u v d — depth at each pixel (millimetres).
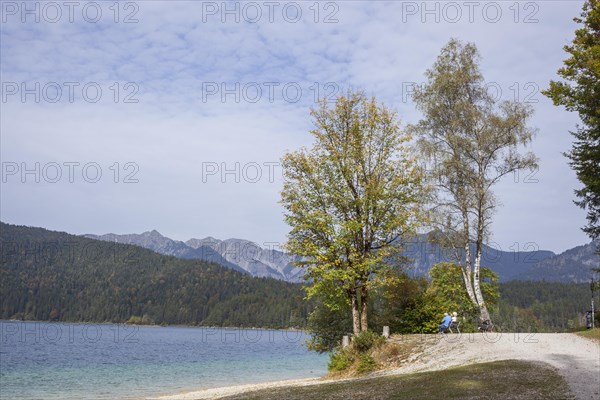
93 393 34906
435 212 39688
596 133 33625
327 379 29875
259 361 69062
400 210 34812
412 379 20250
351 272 32406
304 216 34625
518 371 19516
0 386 38188
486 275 44031
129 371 51406
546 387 16641
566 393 15664
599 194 35312
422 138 41031
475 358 24688
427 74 42656
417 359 27438
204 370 54000
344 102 35750
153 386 39469
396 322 39656
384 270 33625
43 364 57906
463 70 41469
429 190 39062
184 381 43312
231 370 54344
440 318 37875
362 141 35469
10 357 66875
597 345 25422
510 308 125625
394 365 27797
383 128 35906
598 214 37812
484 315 38469
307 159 35531
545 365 20453
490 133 38875
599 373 18391
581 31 31047
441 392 17078
